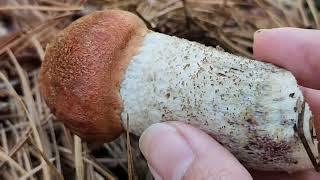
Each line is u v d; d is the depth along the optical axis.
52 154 0.19
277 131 0.14
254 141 0.14
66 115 0.15
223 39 0.22
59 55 0.15
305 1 0.25
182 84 0.15
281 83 0.14
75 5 0.22
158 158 0.14
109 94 0.15
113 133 0.15
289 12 0.24
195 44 0.15
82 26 0.15
